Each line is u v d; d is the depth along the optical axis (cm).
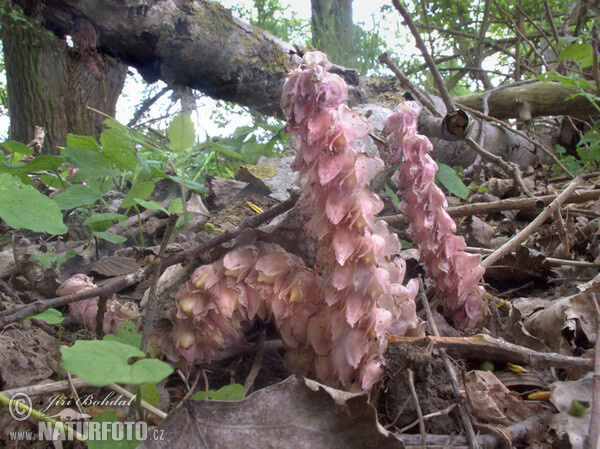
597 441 16
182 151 31
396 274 22
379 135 52
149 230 44
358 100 65
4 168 33
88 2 50
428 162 24
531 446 18
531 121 88
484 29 109
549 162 80
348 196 18
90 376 13
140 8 53
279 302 22
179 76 62
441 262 26
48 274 31
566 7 105
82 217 46
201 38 58
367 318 20
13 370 22
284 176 42
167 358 24
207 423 17
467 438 18
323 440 17
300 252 28
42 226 21
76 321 28
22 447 19
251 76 63
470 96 83
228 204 43
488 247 41
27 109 115
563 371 23
